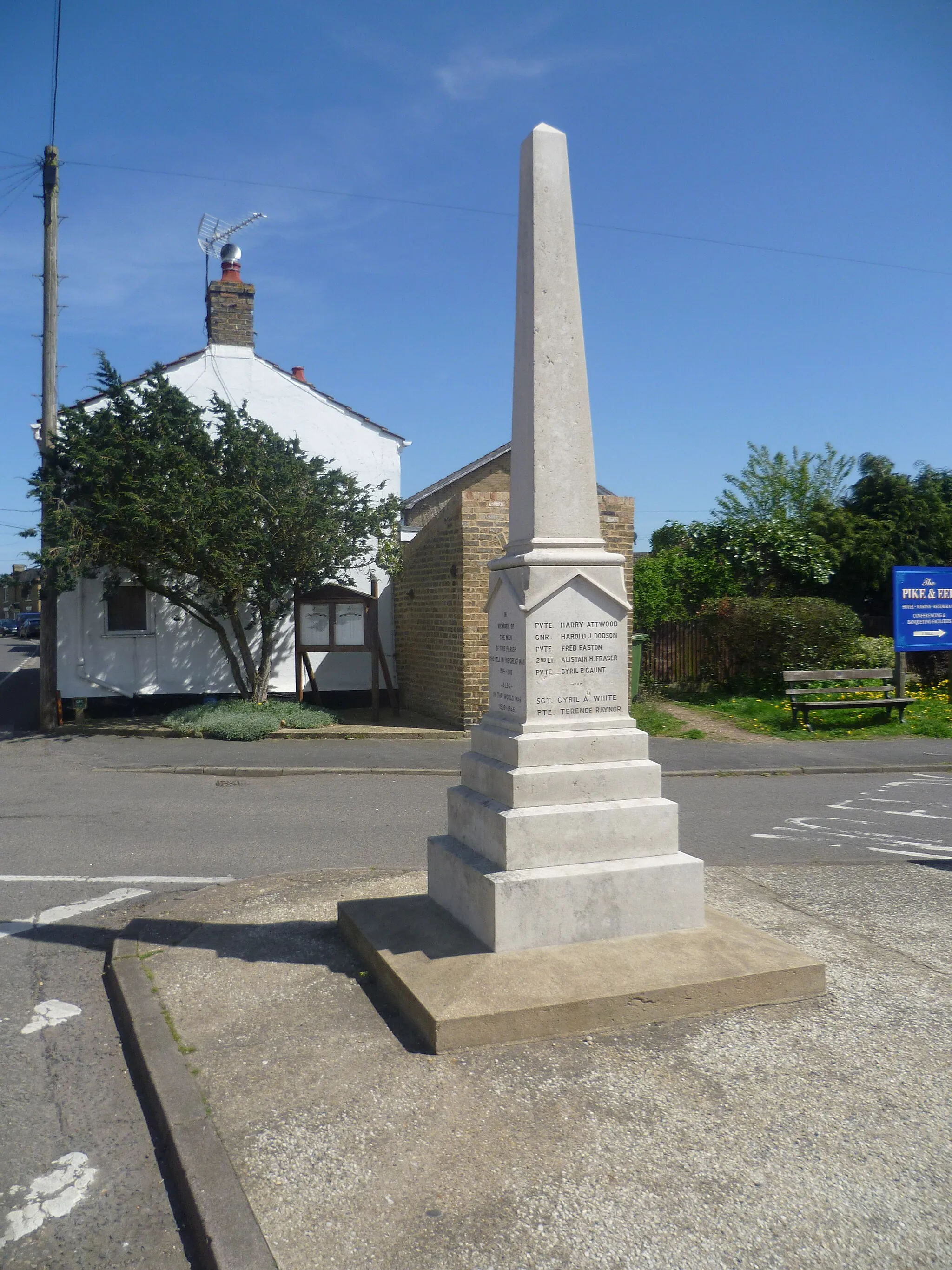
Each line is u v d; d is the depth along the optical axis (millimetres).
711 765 12992
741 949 4770
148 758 12992
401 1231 2986
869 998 4668
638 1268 2812
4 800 10391
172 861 7754
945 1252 2869
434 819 9414
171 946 5477
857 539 23266
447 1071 3938
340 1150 3418
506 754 5020
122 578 16219
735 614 18219
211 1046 4234
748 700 17469
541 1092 3779
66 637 16609
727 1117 3605
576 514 5113
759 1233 2955
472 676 15039
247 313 17844
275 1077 3936
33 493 14430
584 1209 3074
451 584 15484
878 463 24719
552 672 4996
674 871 4953
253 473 14828
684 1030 4297
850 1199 3115
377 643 16500
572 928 4766
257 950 5371
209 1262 2941
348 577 17047
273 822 9258
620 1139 3455
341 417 18219
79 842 8414
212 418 17625
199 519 14117
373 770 12312
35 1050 4480
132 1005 4680
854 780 12227
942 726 15445
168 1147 3594
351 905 5594
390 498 16516
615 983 4375
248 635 17500
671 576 22078
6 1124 3855
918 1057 4078
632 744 5086
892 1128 3527
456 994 4262
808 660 18031
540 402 5082
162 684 17078
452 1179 3244
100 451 14258
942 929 5879
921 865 7645
